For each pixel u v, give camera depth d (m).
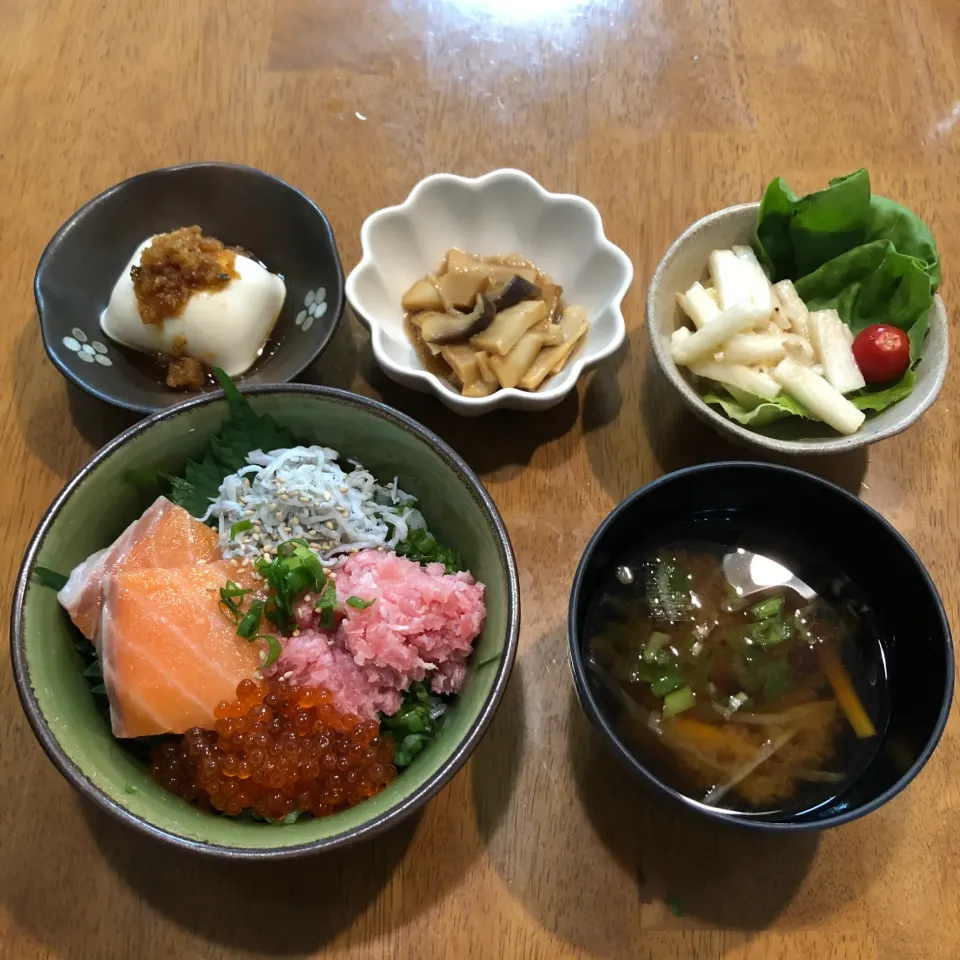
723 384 0.41
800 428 0.41
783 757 0.36
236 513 0.36
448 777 0.30
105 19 0.51
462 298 0.43
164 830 0.30
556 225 0.44
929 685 0.34
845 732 0.36
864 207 0.42
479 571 0.36
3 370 0.43
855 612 0.38
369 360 0.44
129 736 0.33
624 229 0.46
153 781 0.33
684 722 0.36
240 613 0.34
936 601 0.34
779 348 0.41
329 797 0.33
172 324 0.42
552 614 0.39
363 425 0.36
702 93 0.50
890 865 0.36
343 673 0.34
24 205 0.47
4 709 0.37
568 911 0.35
